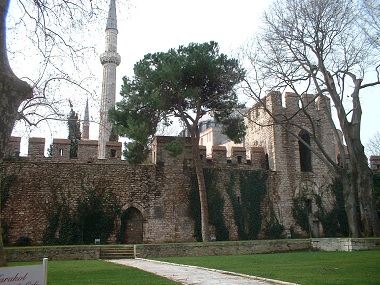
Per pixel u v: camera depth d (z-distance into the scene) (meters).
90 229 27.61
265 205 31.47
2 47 10.87
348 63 25.45
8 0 11.23
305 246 23.55
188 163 30.67
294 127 33.75
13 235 26.14
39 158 28.11
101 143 37.75
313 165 33.31
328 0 25.19
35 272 5.74
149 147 29.30
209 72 28.16
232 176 31.31
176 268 14.35
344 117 25.06
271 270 12.80
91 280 10.55
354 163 24.66
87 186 28.25
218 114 30.27
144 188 29.28
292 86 25.41
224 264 15.23
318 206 32.44
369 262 14.86
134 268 13.95
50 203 27.28
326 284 9.55
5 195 26.56
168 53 29.06
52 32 16.58
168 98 28.30
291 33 25.55
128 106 28.14
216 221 29.95
